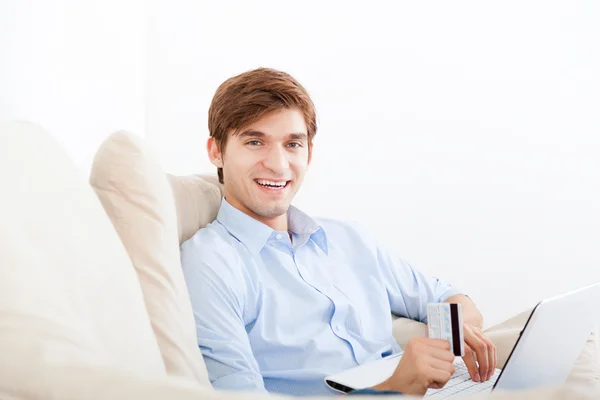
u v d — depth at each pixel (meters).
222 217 1.37
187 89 2.72
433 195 2.69
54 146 0.91
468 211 2.66
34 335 0.54
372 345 1.36
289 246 1.38
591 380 1.15
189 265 1.22
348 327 1.36
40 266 0.66
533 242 2.61
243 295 1.25
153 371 0.80
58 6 1.38
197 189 1.42
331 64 2.71
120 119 1.82
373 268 1.48
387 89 2.69
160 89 2.72
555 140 2.57
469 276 2.67
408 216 2.71
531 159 2.60
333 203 2.73
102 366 0.50
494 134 2.62
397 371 1.02
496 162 2.63
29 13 1.23
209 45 2.71
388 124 2.70
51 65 1.34
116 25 1.77
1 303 0.56
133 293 0.84
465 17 2.61
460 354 1.03
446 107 2.66
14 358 0.50
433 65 2.65
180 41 2.71
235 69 2.72
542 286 2.61
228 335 1.15
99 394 0.46
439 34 2.64
